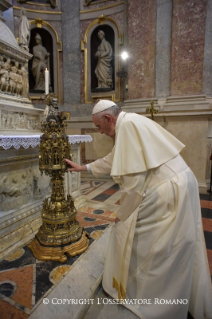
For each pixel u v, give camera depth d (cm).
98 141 594
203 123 432
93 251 209
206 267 140
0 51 273
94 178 581
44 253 197
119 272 144
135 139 133
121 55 568
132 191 133
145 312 136
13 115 276
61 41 614
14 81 294
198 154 441
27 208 258
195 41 441
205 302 137
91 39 605
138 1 492
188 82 454
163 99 480
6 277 173
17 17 571
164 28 472
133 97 518
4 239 215
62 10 605
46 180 300
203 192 437
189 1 438
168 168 136
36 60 603
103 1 573
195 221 134
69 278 172
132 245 144
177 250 128
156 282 133
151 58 489
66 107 626
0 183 223
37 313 138
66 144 188
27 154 253
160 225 132
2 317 135
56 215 204
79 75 615
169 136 153
